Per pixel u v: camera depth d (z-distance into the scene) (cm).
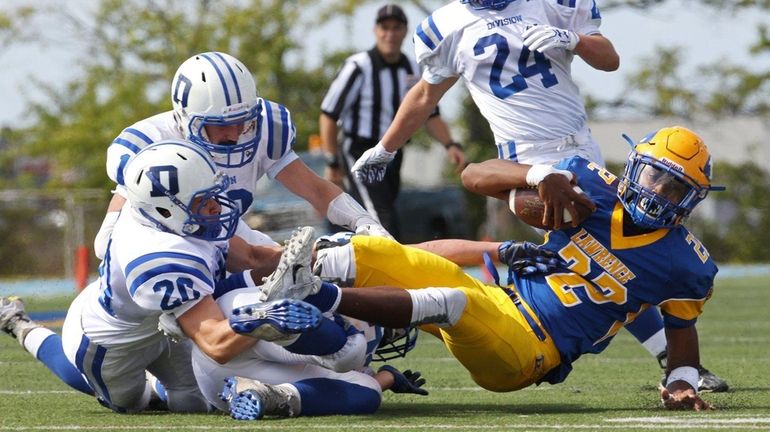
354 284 1536
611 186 1548
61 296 4525
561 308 1560
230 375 1502
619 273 1533
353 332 1497
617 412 1541
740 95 9650
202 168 1430
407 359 2473
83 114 8638
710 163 1487
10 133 9031
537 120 1855
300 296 1402
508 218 7912
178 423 1448
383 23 3083
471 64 1881
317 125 8712
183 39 8731
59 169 8750
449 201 6397
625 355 2548
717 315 3666
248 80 1625
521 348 1544
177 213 1423
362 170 1997
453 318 1491
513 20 1866
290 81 8769
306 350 1431
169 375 1608
